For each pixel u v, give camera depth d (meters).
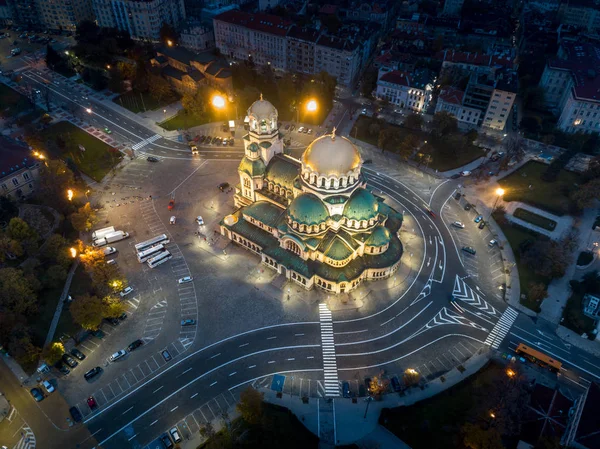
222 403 117.12
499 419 105.94
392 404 117.75
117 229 167.12
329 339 132.88
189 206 178.12
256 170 156.62
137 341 129.50
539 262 151.25
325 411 116.25
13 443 108.50
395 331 135.62
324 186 139.88
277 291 146.38
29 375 122.25
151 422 112.88
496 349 131.25
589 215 177.38
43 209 172.00
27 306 131.62
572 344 133.00
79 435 110.19
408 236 168.00
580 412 102.69
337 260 141.38
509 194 186.75
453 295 146.62
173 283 148.25
